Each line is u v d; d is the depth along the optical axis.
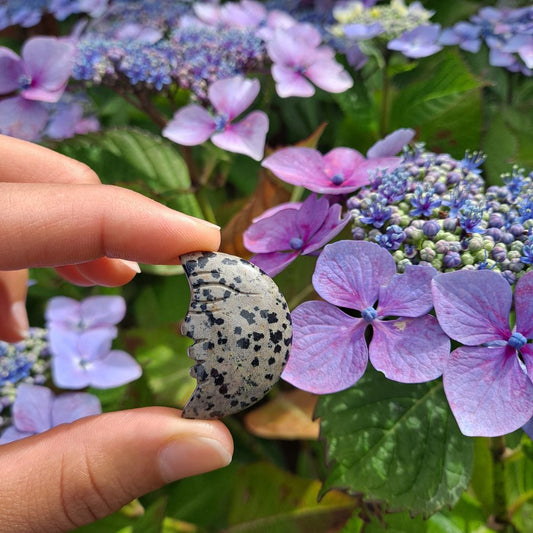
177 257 0.17
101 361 0.22
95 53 0.25
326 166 0.17
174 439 0.14
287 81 0.24
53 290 0.26
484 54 0.27
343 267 0.14
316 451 0.24
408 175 0.16
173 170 0.26
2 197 0.16
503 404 0.12
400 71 0.26
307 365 0.14
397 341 0.13
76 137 0.25
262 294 0.13
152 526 0.21
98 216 0.17
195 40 0.26
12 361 0.21
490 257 0.14
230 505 0.23
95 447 0.15
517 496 0.22
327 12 0.31
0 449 0.15
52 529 0.15
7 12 0.31
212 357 0.12
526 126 0.25
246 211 0.23
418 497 0.15
